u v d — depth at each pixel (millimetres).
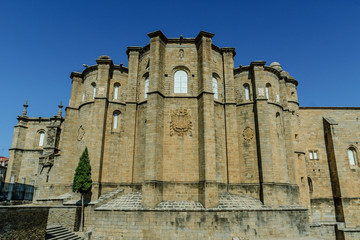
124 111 33594
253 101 32875
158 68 30266
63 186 34125
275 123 33375
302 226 27578
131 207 25703
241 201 28016
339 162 39906
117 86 34938
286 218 26938
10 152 49906
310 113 43688
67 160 35125
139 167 30281
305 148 42156
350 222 37094
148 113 29000
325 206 39562
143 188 26531
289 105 40781
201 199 26656
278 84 36219
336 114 43781
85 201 28469
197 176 28281
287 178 32312
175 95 31047
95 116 31828
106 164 31078
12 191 42688
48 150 45250
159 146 28297
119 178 30969
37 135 51562
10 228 16141
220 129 31578
